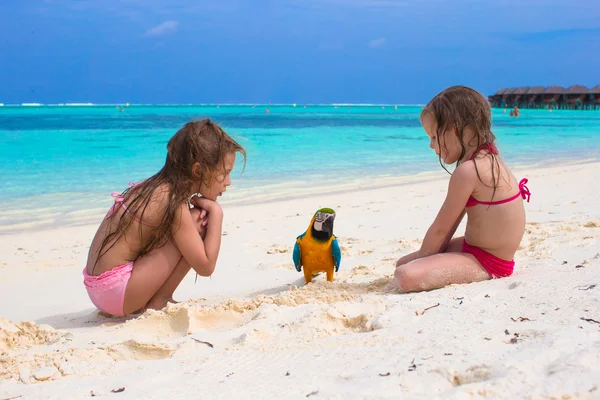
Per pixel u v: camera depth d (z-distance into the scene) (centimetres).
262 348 265
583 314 254
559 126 3466
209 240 394
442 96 367
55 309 458
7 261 644
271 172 1393
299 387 207
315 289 388
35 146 1950
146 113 6769
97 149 1853
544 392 174
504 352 213
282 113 7262
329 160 1630
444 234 373
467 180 354
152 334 336
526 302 282
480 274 362
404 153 1820
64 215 929
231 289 486
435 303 300
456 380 195
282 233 746
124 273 385
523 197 373
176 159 385
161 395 216
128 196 390
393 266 498
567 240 487
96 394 225
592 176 1252
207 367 246
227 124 3772
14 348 318
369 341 250
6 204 1005
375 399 186
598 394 172
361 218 815
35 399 226
